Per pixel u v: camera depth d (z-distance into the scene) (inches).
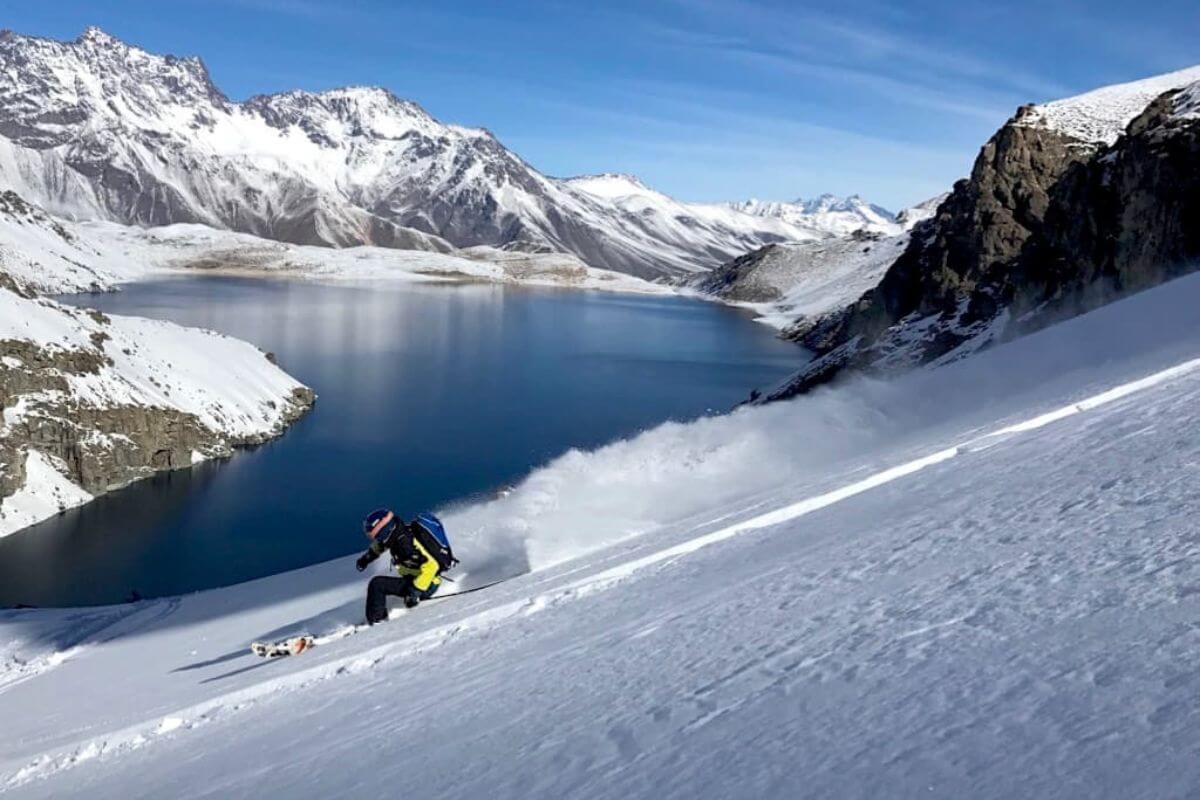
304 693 281.6
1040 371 756.6
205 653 519.2
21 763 319.9
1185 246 1405.0
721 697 143.4
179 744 269.3
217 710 304.2
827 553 239.0
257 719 264.7
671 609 230.2
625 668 182.5
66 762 302.0
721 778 109.5
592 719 152.6
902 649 140.3
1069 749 89.8
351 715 224.5
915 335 2329.0
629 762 125.7
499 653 246.7
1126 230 1544.0
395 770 159.2
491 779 136.6
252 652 450.9
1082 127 2452.0
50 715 447.8
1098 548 165.6
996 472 289.1
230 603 824.3
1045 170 2333.9
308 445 2170.3
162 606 919.0
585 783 122.3
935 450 409.1
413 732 185.5
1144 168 1528.1
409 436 2263.8
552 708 168.7
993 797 85.2
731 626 190.2
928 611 156.5
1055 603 140.6
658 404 2755.9
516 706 179.9
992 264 2311.8
